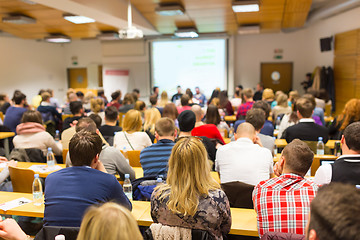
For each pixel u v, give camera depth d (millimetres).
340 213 713
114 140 3570
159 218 1636
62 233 1561
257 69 12359
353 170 1964
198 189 1582
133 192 2408
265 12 7805
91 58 14039
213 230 1589
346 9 7723
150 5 7266
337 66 9125
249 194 2148
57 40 10547
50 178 1802
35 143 3586
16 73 12266
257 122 3217
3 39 11727
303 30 11797
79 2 5141
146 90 12742
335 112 9305
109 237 789
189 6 7324
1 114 6691
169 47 12352
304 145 1756
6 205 2268
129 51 12672
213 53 12070
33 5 6539
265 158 2365
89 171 1805
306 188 1667
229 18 8547
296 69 12055
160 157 2650
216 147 3402
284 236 1319
